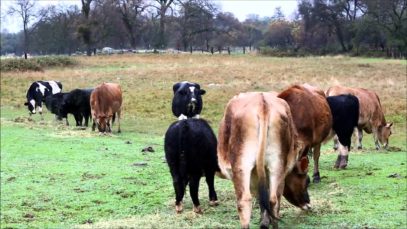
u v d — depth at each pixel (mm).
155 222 9367
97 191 12195
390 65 45469
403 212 9617
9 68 43062
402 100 28125
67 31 75438
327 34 85125
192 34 79188
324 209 9773
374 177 12891
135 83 36062
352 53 70750
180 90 19766
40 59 47219
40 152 17078
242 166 7059
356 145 18750
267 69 42375
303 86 10484
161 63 48844
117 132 22766
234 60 52812
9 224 9766
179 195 9812
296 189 8836
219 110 27641
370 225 8805
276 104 7488
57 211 10688
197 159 9531
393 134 22797
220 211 10070
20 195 11992
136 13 74688
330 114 10688
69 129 22625
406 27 69688
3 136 20266
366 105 18094
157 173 13859
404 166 14453
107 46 83312
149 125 25234
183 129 9414
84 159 15891
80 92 24375
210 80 36469
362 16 77125
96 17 70688
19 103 31891
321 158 16078
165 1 75562
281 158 7324
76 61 49469
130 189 12250
